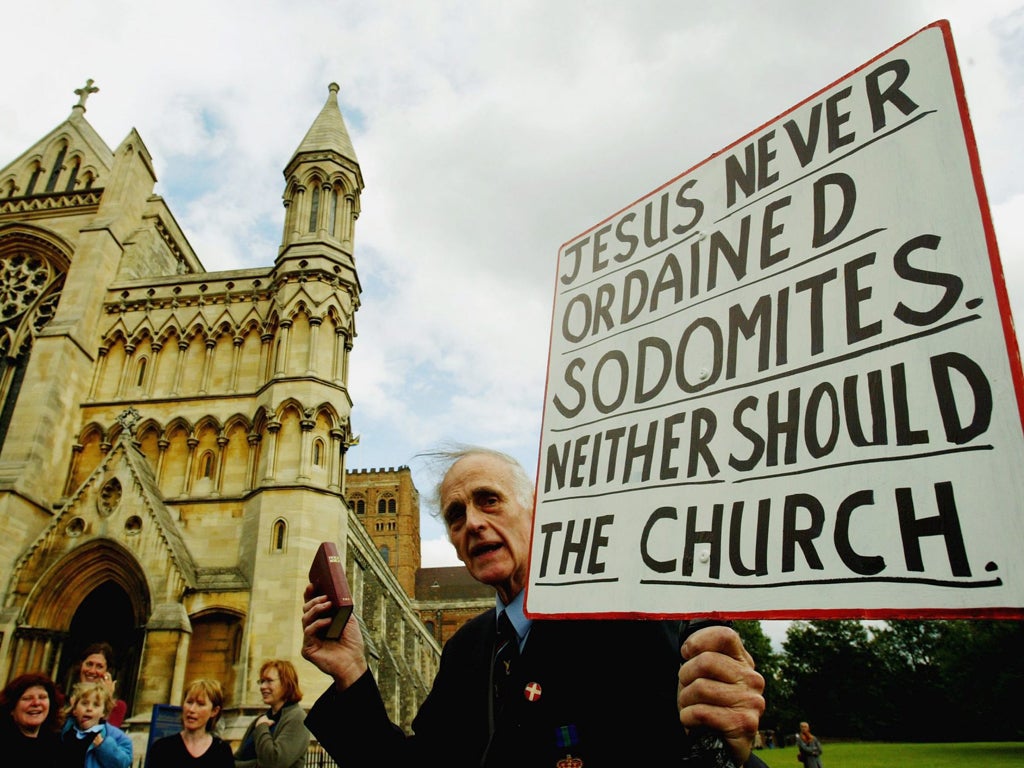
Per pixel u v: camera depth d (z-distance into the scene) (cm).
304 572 2075
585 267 323
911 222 203
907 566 166
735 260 254
